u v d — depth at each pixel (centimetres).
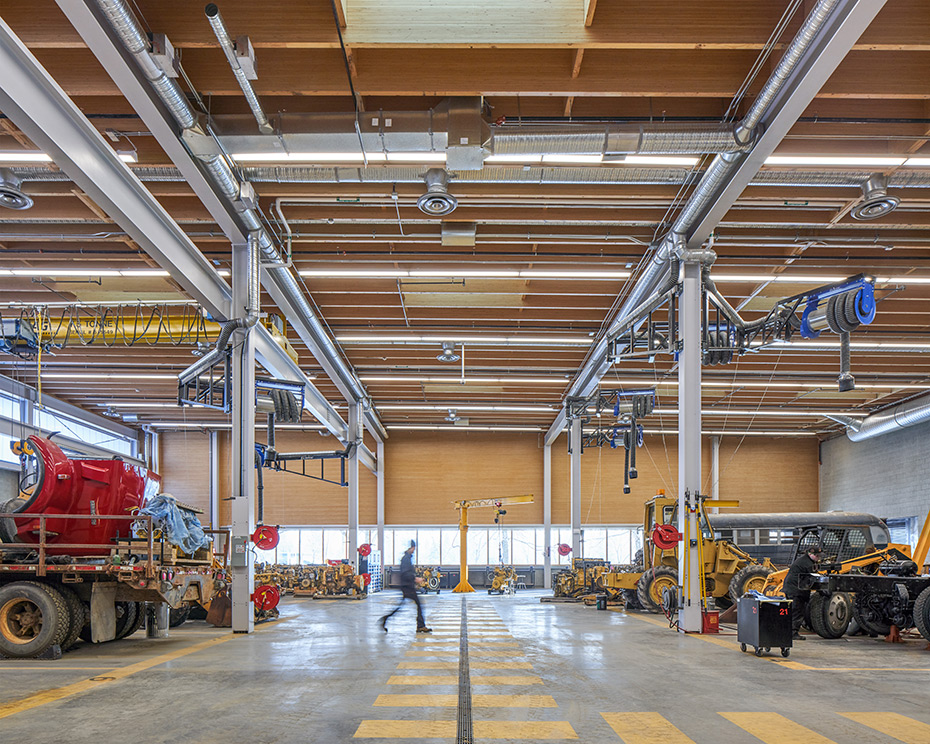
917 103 956
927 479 2530
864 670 855
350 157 970
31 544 1023
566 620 1491
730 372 2253
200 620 1558
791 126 910
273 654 984
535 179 1071
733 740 546
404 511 3219
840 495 3089
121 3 673
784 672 837
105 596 1052
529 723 593
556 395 2647
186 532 1133
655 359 2084
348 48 803
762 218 1257
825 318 1197
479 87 869
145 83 806
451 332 1875
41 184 1109
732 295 1582
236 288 1259
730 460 3247
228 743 535
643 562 1881
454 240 1313
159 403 2630
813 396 2566
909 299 1573
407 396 2669
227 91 881
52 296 1594
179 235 1101
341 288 1578
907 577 1102
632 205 1197
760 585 1487
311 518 3200
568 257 1422
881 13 784
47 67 850
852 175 1062
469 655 966
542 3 791
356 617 1588
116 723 596
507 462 3259
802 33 724
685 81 868
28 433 2291
